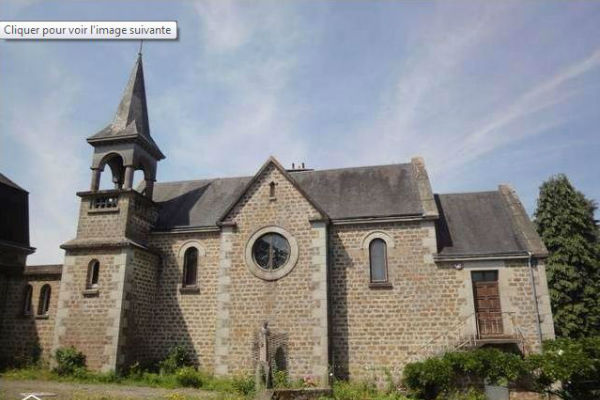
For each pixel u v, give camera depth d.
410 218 17.75
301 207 18.05
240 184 22.14
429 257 17.30
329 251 18.09
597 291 26.58
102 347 16.61
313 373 16.08
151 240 19.94
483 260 17.02
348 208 18.91
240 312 17.39
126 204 18.83
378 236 17.97
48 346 18.30
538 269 16.70
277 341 16.69
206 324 18.34
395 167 20.94
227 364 16.89
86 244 17.89
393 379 16.34
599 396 13.76
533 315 16.27
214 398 12.70
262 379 14.89
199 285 18.84
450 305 16.75
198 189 22.44
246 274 17.78
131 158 19.70
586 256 27.19
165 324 18.67
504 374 14.18
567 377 13.20
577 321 26.11
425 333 16.64
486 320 16.61
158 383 15.64
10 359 18.39
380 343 16.84
